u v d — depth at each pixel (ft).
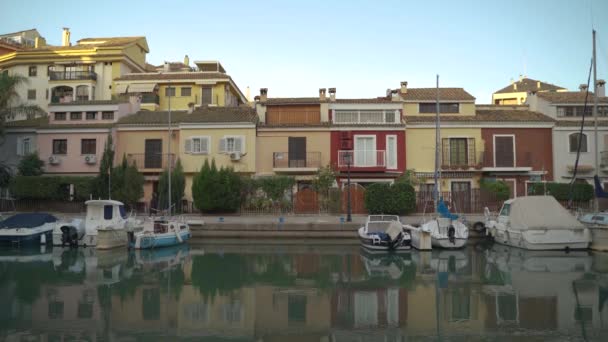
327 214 102.12
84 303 44.47
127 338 34.30
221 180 101.30
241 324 37.76
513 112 124.67
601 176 115.75
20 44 204.74
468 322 37.99
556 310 41.34
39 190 107.24
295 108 120.98
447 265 64.85
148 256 73.20
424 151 117.39
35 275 58.34
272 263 66.95
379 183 100.68
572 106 124.57
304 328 36.68
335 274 58.75
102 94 172.45
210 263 67.00
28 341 33.50
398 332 35.63
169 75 164.66
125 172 103.76
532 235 74.95
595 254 72.79
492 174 116.26
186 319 39.14
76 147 116.88
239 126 113.91
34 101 173.37
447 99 122.31
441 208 80.23
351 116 119.55
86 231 81.92
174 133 117.39
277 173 114.52
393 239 76.48
